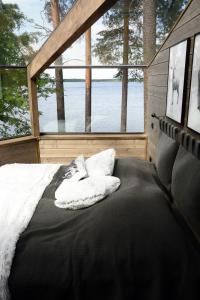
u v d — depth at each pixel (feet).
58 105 13.26
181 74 6.41
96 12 5.85
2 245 4.14
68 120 13.38
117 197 5.29
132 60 15.55
